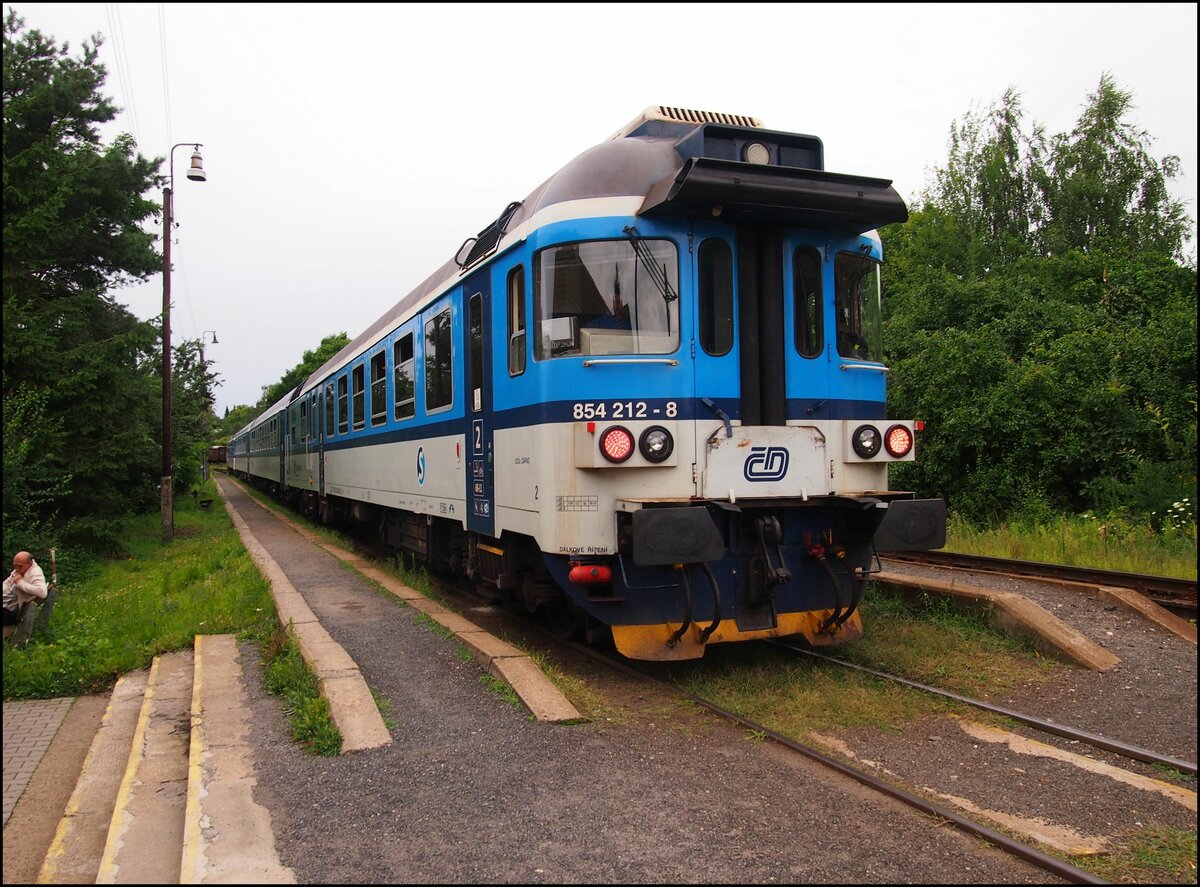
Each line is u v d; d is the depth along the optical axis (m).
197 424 28.66
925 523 5.55
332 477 14.90
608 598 5.41
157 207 13.48
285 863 3.27
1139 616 6.81
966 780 4.09
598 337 5.42
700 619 5.50
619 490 5.30
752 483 5.45
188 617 8.09
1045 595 7.46
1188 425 12.00
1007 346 14.55
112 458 12.80
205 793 3.93
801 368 5.76
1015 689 5.47
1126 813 3.72
